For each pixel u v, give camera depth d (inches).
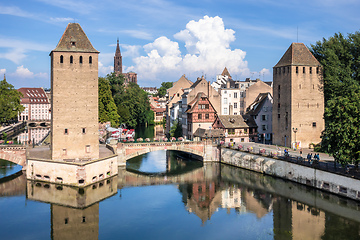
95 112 2449.6
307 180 2244.1
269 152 2728.8
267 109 3747.5
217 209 1966.0
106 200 2114.9
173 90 5738.2
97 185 2337.6
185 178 2677.2
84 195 2170.3
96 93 2447.1
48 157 2455.7
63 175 2273.6
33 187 2269.9
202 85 4190.5
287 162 2422.5
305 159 2401.6
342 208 1925.4
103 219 1812.3
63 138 2373.3
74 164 2213.3
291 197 2142.0
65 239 1568.7
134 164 3189.0
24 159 2682.1
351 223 1720.0
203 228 1701.5
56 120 2352.4
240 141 3558.1
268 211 1918.1
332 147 2038.6
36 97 7495.1
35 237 1585.9
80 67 2396.7
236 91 4303.6
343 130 1903.3
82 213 1889.8
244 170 2851.9
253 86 4227.4
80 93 2404.0
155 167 3065.9
